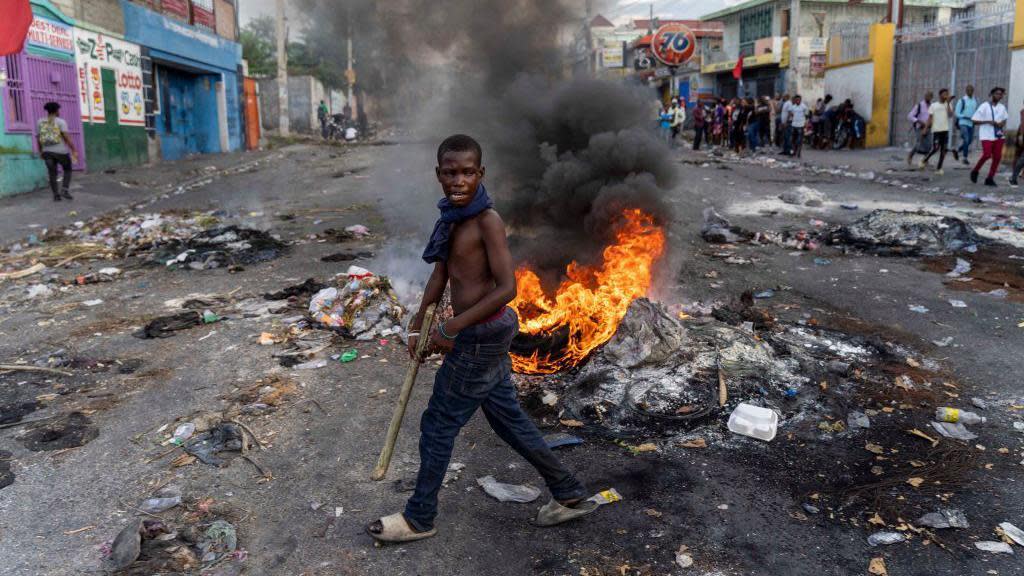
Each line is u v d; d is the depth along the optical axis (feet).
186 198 42.88
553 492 9.46
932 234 25.11
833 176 47.78
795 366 14.30
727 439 11.85
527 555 9.02
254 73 125.59
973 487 10.33
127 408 13.41
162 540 9.30
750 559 8.87
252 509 10.07
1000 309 18.34
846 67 74.08
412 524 9.16
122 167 56.08
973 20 59.36
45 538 9.41
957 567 8.62
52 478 10.93
